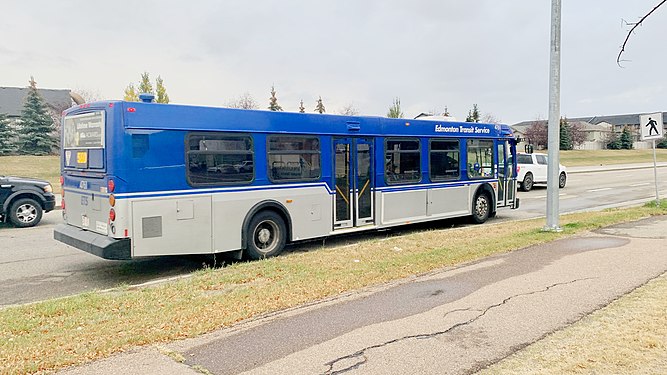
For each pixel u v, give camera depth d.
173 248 8.16
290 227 9.76
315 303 5.93
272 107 59.53
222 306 5.80
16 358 4.37
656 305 5.60
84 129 8.37
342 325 5.19
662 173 39.16
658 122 15.26
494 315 5.44
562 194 22.98
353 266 7.80
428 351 4.52
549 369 4.09
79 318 5.50
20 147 44.38
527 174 25.14
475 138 13.71
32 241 11.67
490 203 14.27
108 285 7.83
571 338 4.73
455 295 6.21
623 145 92.25
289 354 4.49
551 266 7.59
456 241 9.92
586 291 6.23
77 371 4.16
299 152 9.90
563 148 85.12
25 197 13.96
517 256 8.36
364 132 11.01
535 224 12.17
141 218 7.82
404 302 5.95
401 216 11.85
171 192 8.11
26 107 44.97
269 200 9.38
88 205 8.34
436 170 12.66
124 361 4.34
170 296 6.33
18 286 7.77
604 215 13.12
